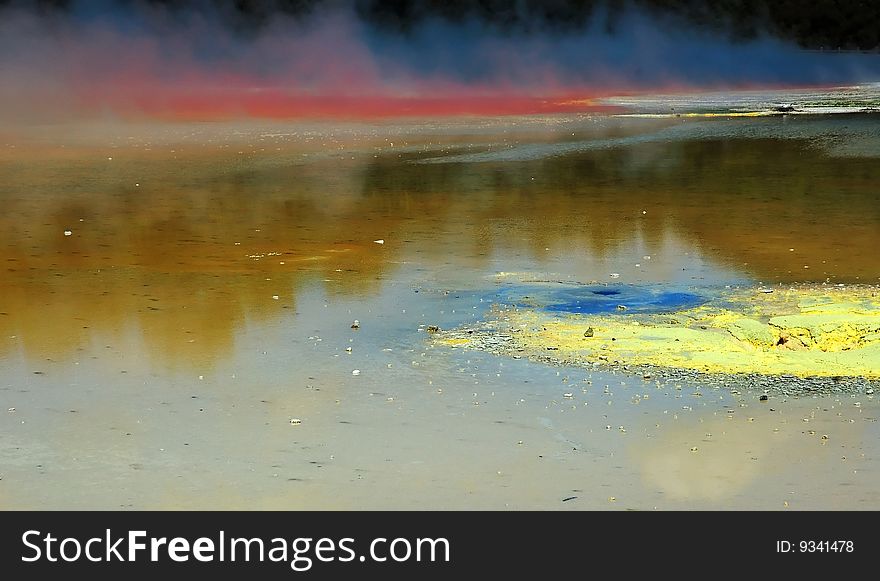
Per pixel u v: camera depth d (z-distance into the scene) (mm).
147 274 19938
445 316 16891
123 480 11258
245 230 24297
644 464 11469
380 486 11047
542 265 20484
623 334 15625
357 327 16391
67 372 14508
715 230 23797
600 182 31344
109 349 15445
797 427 12383
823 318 15695
